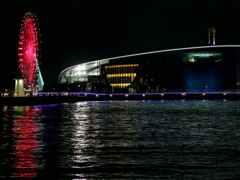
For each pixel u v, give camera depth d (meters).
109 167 19.92
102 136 31.53
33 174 18.59
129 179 17.88
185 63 149.00
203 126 39.75
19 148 25.36
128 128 37.94
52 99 94.00
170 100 128.75
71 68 172.62
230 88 144.12
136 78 155.12
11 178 17.95
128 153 23.58
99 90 163.38
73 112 62.62
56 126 39.91
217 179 17.78
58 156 22.61
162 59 152.38
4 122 44.44
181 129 36.94
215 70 146.00
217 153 23.47
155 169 19.53
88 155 22.92
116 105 88.44
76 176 18.31
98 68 171.25
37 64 108.88
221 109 69.94
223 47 145.25
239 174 18.53
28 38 96.06
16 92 89.69
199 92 139.75
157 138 30.28
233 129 36.81
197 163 20.77
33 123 43.28
